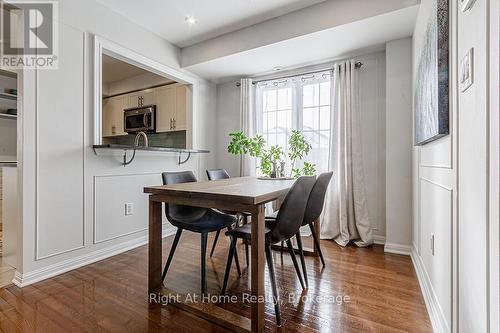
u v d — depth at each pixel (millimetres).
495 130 759
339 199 2959
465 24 1019
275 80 3547
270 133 3576
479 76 876
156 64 3006
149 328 1427
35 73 1975
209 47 3133
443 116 1272
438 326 1399
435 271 1535
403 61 2564
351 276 2061
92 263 2328
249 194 1383
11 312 1567
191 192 1528
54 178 2098
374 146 2928
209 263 2322
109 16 2496
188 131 3650
